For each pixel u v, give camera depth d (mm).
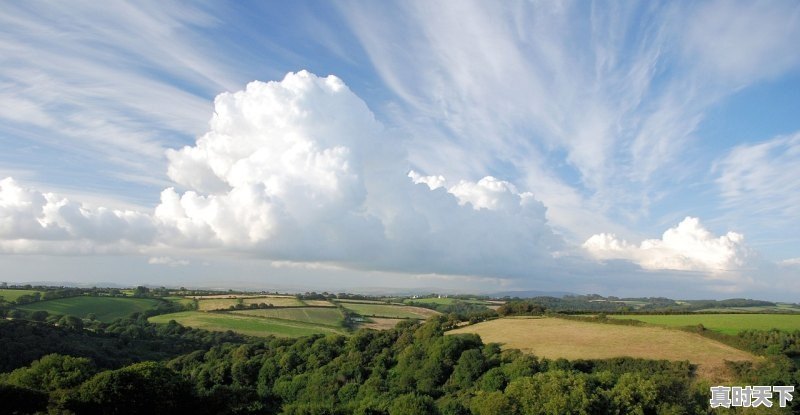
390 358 93062
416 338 98125
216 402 67875
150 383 61188
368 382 81000
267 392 85812
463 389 73250
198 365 100562
